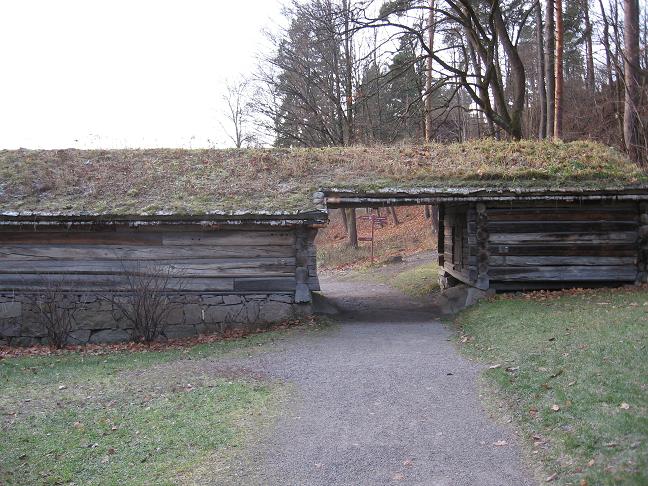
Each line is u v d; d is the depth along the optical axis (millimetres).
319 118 28188
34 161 14352
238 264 12297
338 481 4848
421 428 5906
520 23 25141
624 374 6152
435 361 8586
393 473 4938
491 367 7727
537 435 5328
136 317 11531
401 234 33094
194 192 12875
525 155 14211
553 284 13047
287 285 12328
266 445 5664
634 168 13398
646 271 12789
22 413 6871
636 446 4547
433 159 14406
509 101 35312
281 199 12422
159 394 7445
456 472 4879
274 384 7715
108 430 6242
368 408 6594
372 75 27312
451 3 21719
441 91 35125
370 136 27000
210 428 6148
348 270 25547
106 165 14375
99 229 12117
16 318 12086
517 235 12922
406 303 15500
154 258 12273
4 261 12203
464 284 14734
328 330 11492
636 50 17875
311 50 28266
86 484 5082
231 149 15508
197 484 4945
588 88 29641
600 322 8891
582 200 12484
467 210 13211
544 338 8555
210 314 12258
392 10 19953
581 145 14781
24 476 5258
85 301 12117
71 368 9188
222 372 8469
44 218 11812
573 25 27453
